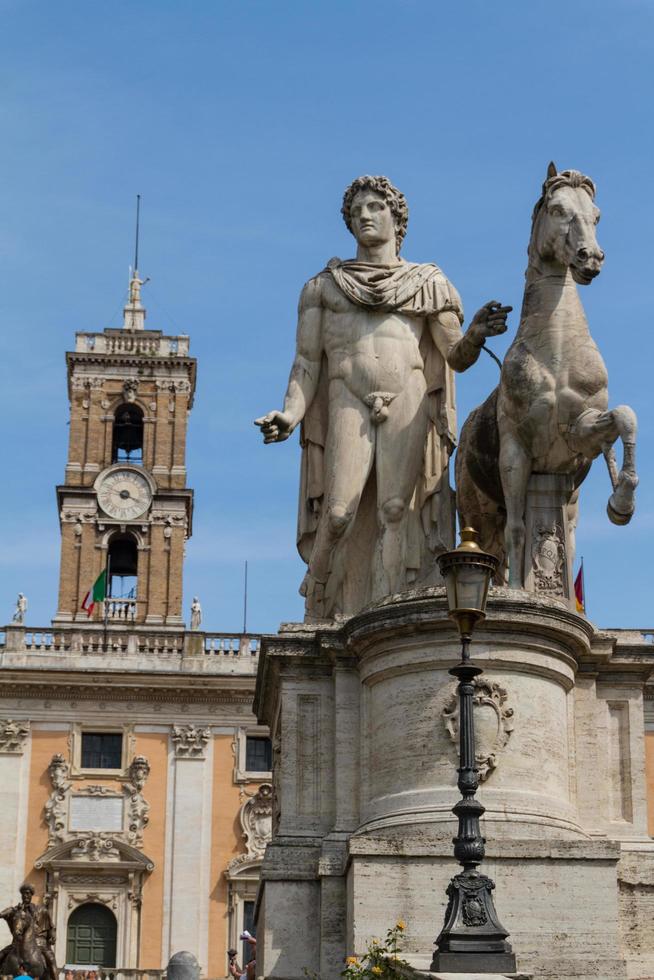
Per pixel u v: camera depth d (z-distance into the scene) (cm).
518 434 1534
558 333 1530
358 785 1484
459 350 1638
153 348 8738
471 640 1380
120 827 6412
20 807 6397
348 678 1514
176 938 6297
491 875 1354
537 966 1327
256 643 6725
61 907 6288
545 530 1543
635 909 1406
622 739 1508
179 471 8519
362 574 1650
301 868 1454
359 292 1669
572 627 1462
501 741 1422
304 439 1711
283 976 1421
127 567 8588
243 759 6538
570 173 1556
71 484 8400
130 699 6575
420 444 1658
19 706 6519
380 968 1157
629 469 1425
